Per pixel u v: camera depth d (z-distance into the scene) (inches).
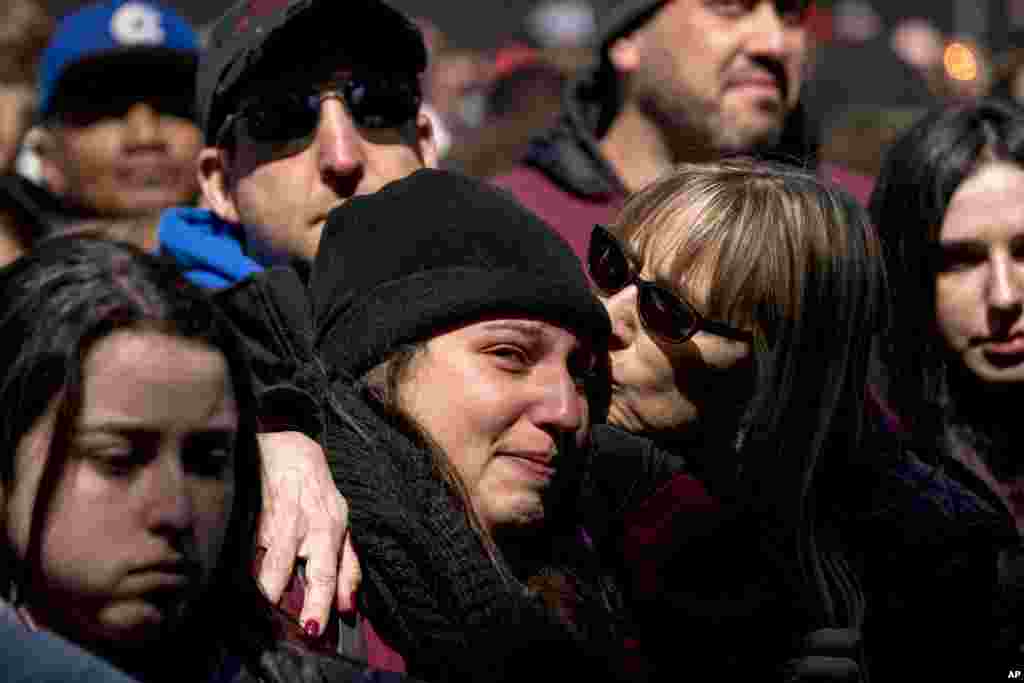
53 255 238.1
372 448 296.4
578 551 323.0
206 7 1310.3
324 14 373.4
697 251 337.1
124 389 229.1
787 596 336.8
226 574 256.4
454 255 304.3
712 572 333.7
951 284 427.8
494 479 297.1
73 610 229.9
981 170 425.7
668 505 334.6
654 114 525.0
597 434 332.8
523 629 287.1
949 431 428.1
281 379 328.5
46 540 227.8
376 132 381.4
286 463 296.0
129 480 229.6
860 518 362.9
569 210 520.7
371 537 288.0
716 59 511.2
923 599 362.6
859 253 343.3
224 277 384.2
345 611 282.0
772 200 339.6
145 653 242.8
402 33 382.9
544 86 815.7
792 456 339.0
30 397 229.1
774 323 336.5
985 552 366.0
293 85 376.5
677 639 330.6
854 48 1114.1
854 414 353.1
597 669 297.4
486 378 296.7
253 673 255.8
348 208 320.5
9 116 695.1
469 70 1177.4
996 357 423.5
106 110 594.9
